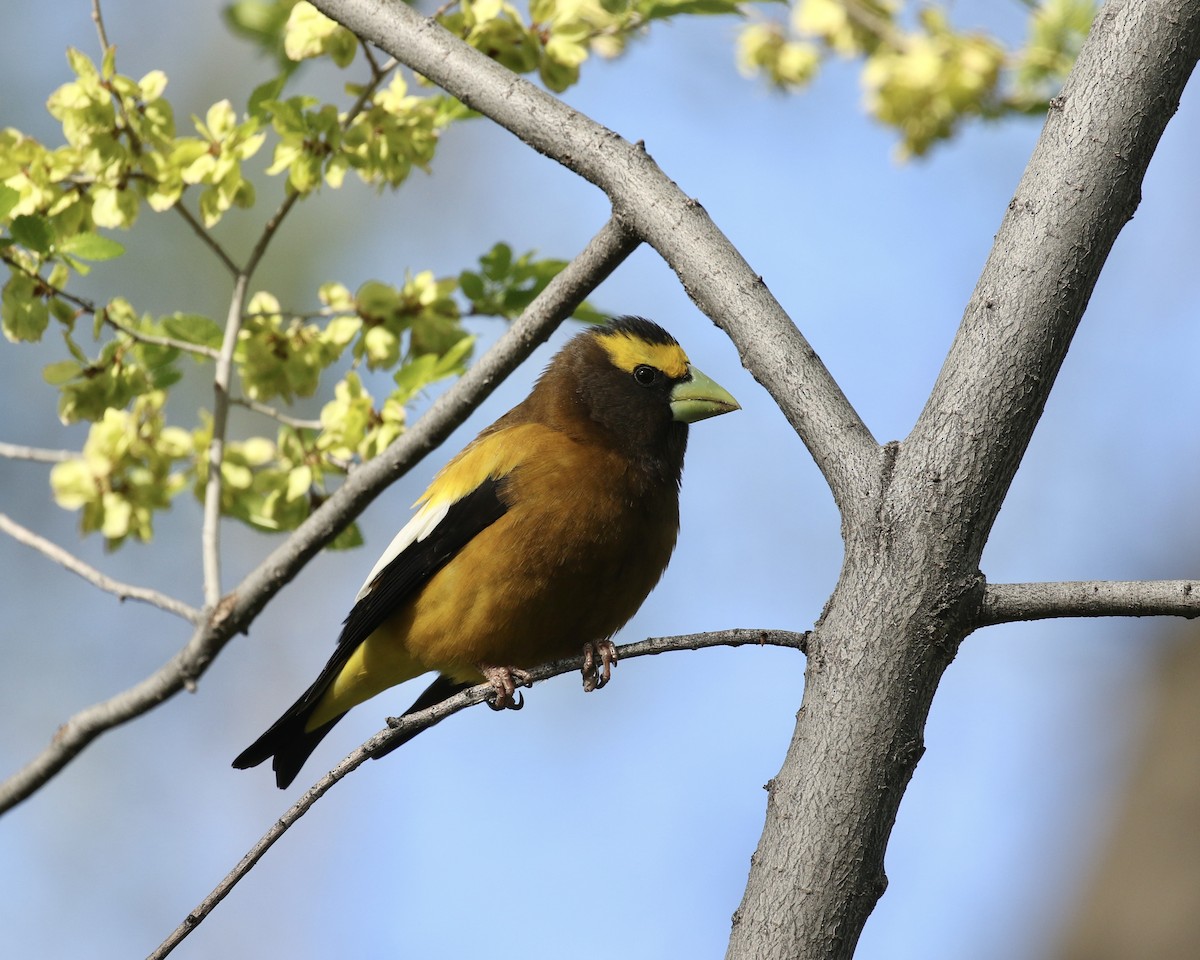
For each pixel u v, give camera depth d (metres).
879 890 6.06
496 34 10.65
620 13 11.04
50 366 10.76
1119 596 6.03
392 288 11.25
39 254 9.98
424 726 6.95
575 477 10.66
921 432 6.33
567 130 8.04
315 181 10.35
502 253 11.30
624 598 10.95
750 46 13.56
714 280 7.27
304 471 11.16
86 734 10.58
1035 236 6.33
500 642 10.87
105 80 10.11
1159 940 17.67
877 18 13.08
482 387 9.66
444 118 10.73
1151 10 6.39
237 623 10.23
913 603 6.14
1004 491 6.26
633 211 7.75
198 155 10.27
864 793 6.03
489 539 10.63
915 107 12.77
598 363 11.34
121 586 10.24
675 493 11.35
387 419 11.14
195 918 6.50
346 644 11.34
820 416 6.64
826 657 6.23
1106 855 18.53
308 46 10.23
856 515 6.35
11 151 9.99
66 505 11.29
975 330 6.34
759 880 6.07
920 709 6.14
